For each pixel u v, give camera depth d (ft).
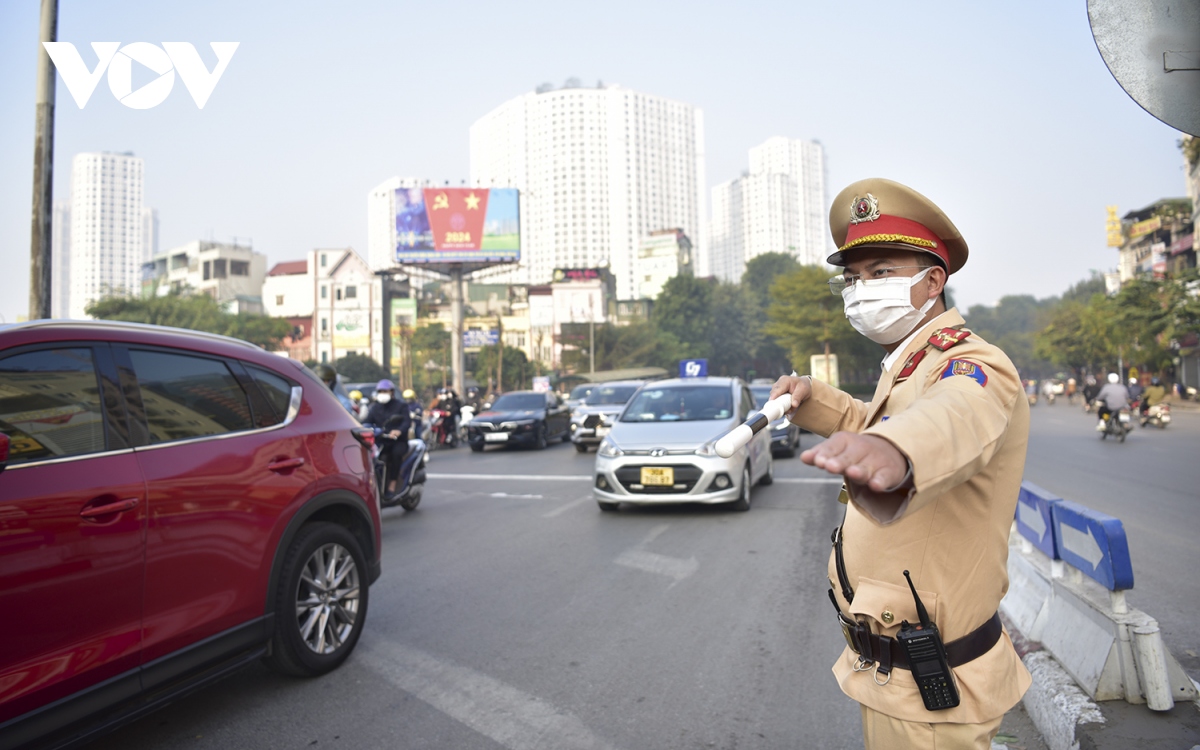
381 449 27.96
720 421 28.73
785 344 176.86
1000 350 4.37
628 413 31.04
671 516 26.58
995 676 4.67
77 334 9.86
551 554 21.21
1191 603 15.29
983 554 4.59
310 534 12.35
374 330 239.71
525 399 62.64
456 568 19.83
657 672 12.48
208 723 10.81
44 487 8.66
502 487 35.47
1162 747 7.90
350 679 12.35
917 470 3.22
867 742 4.93
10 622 8.16
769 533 23.35
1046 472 37.63
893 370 4.95
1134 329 130.52
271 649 11.71
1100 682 9.07
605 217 568.00
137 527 9.51
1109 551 9.17
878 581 4.80
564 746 10.00
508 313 267.80
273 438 12.02
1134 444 54.44
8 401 8.77
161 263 312.91
